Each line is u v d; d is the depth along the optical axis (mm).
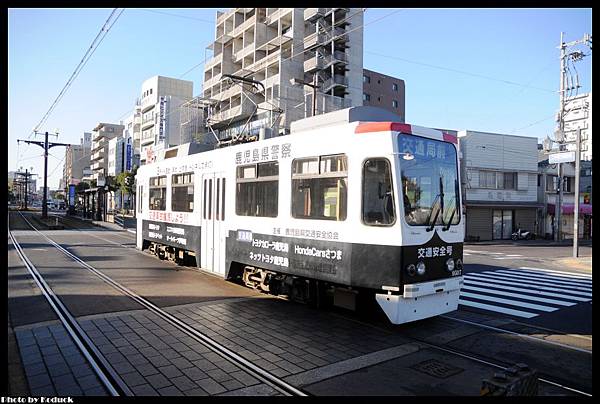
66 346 5652
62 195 112812
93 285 9734
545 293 10570
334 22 45125
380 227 6297
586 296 10211
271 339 6070
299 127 8461
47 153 39688
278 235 8055
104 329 6387
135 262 13648
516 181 32500
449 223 6785
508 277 13406
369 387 4547
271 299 8570
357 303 6906
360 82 47062
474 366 5246
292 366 5082
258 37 49750
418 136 6625
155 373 4797
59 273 11375
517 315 8188
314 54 46125
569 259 18797
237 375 4777
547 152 35281
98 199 39031
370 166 6488
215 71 58719
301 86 44750
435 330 6852
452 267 6773
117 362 5102
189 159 11836
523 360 5547
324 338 6172
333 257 6895
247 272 9250
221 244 9977
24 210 67812
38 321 6812
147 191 15078
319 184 7250
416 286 6176
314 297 7695
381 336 6344
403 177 6285
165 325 6633
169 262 13680
